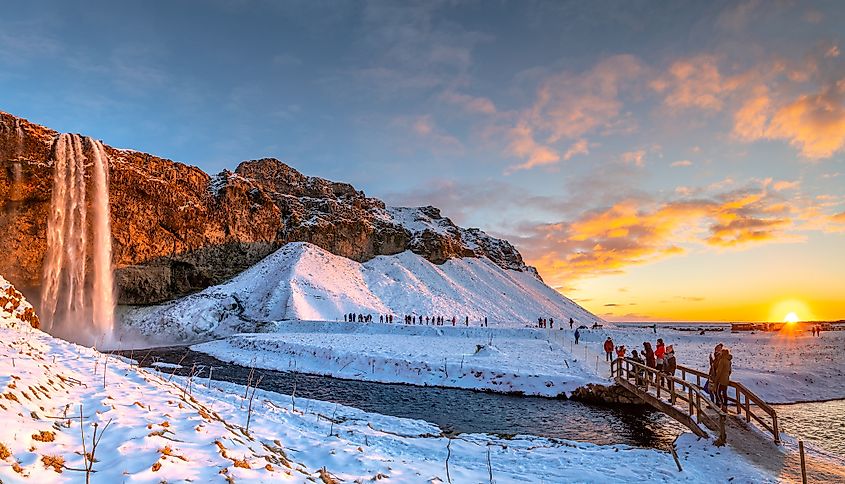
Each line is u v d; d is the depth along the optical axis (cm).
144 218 5425
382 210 11162
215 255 6369
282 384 2336
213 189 6675
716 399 1466
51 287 4375
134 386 902
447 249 9550
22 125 4338
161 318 5069
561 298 10619
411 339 3778
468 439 1320
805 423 1769
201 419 741
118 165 5169
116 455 548
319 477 654
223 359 3247
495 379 2292
